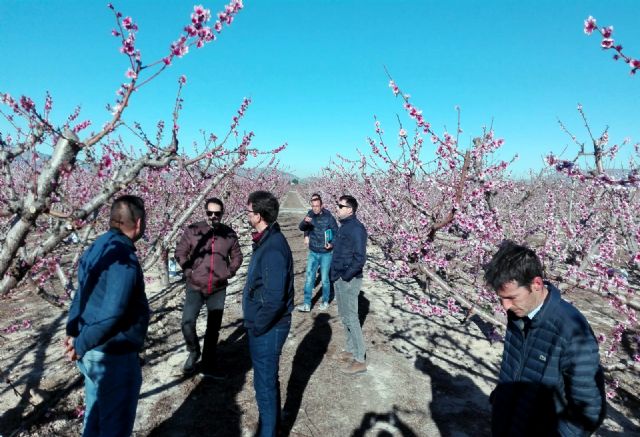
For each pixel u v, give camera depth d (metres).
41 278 3.26
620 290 3.13
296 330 5.18
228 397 3.52
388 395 3.66
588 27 1.93
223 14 1.69
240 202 13.35
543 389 1.62
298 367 4.15
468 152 3.58
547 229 5.52
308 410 3.39
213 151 2.39
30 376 3.75
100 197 1.59
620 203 5.59
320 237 5.84
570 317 1.56
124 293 1.99
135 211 2.19
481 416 3.38
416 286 7.32
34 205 1.42
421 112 3.74
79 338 1.95
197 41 1.68
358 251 3.83
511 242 1.74
